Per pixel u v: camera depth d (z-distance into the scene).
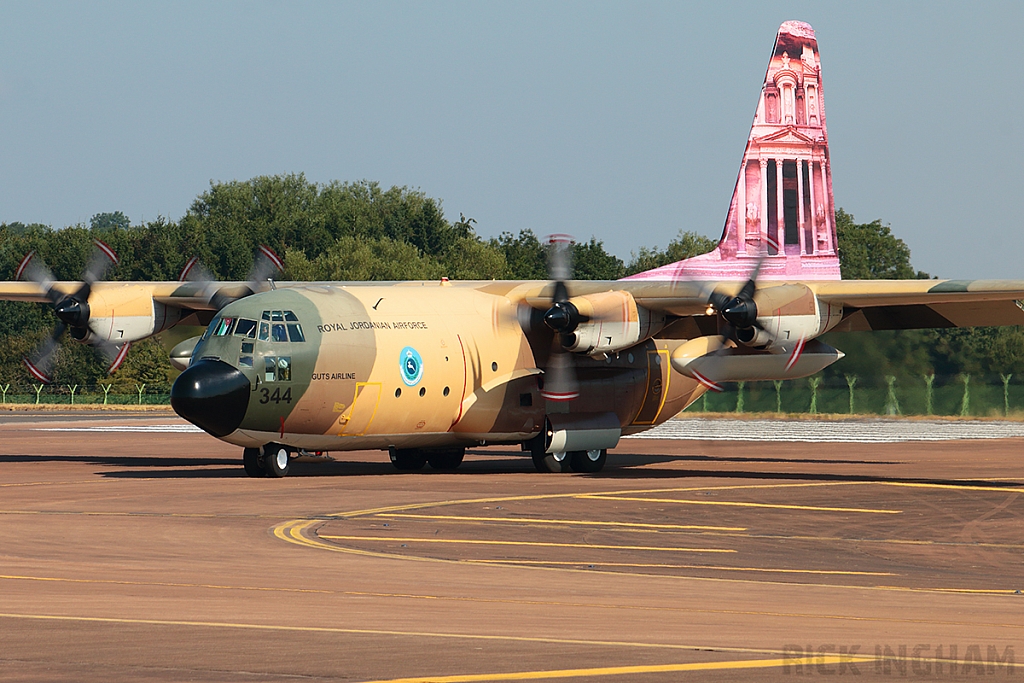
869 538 64.75
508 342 104.25
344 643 36.00
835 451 135.25
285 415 91.38
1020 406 198.25
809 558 57.88
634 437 164.00
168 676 31.66
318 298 95.12
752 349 97.25
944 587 50.19
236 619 39.97
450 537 62.91
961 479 97.62
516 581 49.50
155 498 79.19
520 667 32.84
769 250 121.56
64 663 33.22
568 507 76.38
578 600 44.91
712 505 78.12
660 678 31.75
